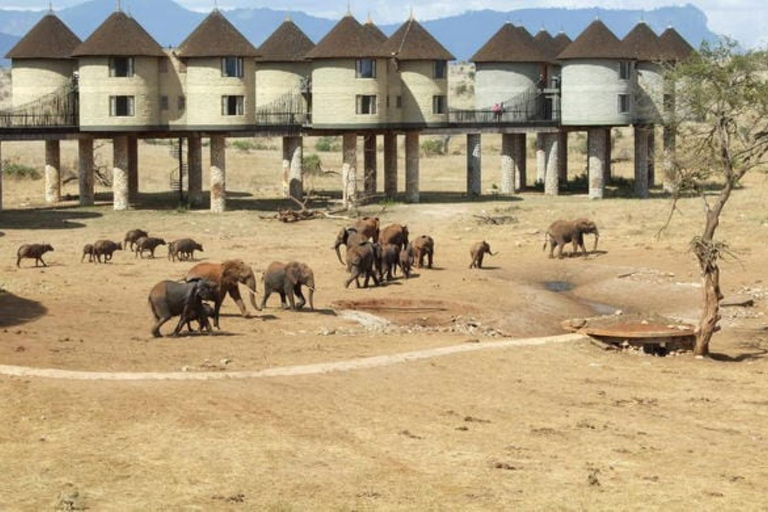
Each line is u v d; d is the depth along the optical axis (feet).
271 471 66.44
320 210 226.99
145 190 277.23
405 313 131.13
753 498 64.75
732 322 133.90
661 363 108.27
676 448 75.66
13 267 156.97
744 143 113.60
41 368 88.48
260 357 98.07
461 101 579.89
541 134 298.76
